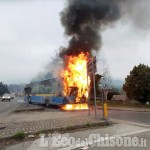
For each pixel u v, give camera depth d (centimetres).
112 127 1390
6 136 1052
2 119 1831
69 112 2522
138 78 3953
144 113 2502
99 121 1497
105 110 1683
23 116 2061
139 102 4050
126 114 2370
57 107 3334
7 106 4047
